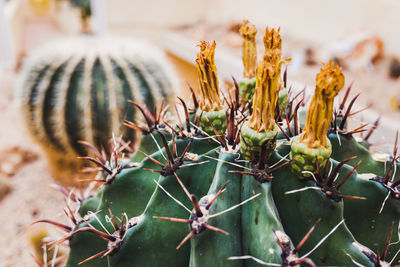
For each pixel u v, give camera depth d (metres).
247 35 0.22
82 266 0.21
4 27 0.95
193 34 0.90
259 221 0.18
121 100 0.40
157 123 0.24
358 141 0.24
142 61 0.42
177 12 0.97
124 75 0.41
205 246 0.17
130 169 0.22
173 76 0.46
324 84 0.16
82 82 0.40
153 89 0.42
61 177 0.48
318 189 0.18
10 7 1.14
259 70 0.17
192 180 0.20
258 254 0.18
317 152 0.18
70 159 0.45
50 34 1.37
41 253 0.31
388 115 0.49
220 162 0.19
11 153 0.55
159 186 0.19
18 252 0.39
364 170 0.23
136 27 0.93
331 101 0.17
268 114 0.18
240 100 0.23
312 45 0.79
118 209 0.22
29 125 0.44
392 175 0.23
